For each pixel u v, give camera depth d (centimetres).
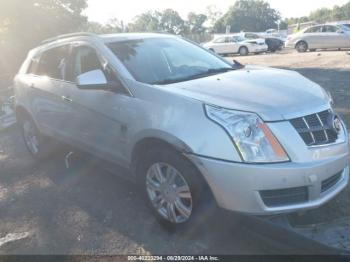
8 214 450
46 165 590
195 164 333
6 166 606
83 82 405
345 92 917
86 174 541
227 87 370
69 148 538
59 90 506
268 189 315
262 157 315
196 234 362
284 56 2244
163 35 517
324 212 384
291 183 317
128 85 402
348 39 2295
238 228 342
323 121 346
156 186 381
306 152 324
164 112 358
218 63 485
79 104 466
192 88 372
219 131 323
